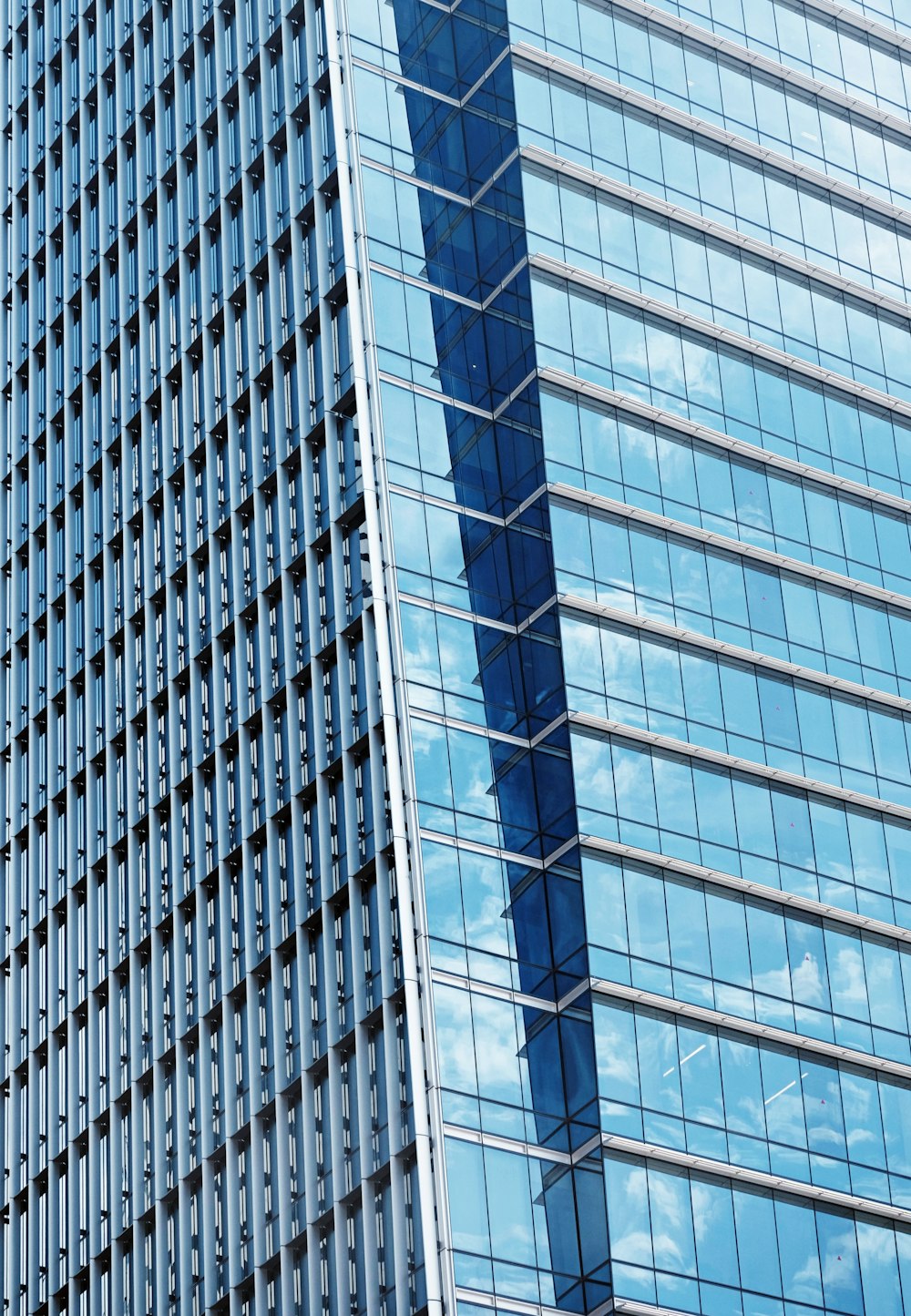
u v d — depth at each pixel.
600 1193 75.44
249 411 93.56
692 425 91.31
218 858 88.62
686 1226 76.69
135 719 96.56
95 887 96.88
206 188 100.19
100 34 112.00
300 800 84.62
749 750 87.19
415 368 87.31
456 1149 74.56
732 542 90.38
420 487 85.19
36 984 99.56
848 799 89.25
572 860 80.44
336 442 87.38
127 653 98.38
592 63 95.31
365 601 83.44
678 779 84.75
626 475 88.56
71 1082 95.00
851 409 97.75
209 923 88.75
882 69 105.69
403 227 89.69
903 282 101.94
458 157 92.94
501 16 94.44
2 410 114.12
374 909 79.56
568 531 85.94
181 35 104.44
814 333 97.81
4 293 116.56
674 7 99.31
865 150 103.44
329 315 89.44
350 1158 77.44
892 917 87.75
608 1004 78.75
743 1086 80.75
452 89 94.12
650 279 93.12
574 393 88.69
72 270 110.62
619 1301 73.69
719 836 84.62
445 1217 73.38
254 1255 80.38
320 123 92.44
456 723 81.69
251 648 90.06
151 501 99.44
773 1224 78.94
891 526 96.56
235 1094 84.25
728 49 100.31
